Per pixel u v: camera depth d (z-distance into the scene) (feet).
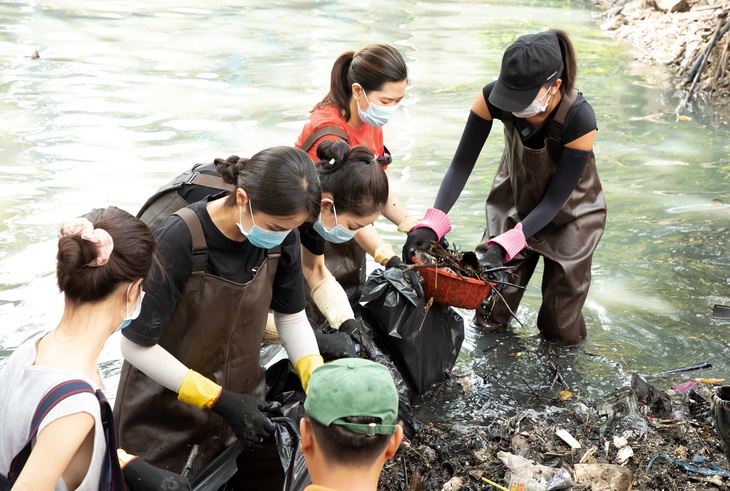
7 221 19.66
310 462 6.88
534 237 15.83
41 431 6.88
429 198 21.81
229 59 34.47
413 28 41.29
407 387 14.01
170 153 24.38
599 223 15.94
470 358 15.76
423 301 13.96
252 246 10.09
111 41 36.37
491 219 16.47
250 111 28.27
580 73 34.88
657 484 12.02
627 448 12.73
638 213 22.11
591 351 16.03
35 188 21.54
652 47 38.29
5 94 28.76
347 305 13.08
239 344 10.51
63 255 7.11
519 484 11.76
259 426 9.96
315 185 9.18
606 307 17.60
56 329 7.47
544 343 16.30
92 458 7.21
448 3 47.44
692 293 18.22
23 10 41.01
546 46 13.15
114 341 16.03
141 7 43.01
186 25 39.88
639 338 16.49
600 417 13.75
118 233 7.42
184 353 10.16
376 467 6.72
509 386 14.83
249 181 9.07
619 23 42.19
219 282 9.88
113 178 22.39
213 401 9.94
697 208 22.43
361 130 13.83
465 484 12.05
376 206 11.25
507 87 13.39
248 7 44.11
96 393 7.14
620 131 28.40
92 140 25.12
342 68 13.30
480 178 24.00
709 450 12.79
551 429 13.41
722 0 39.24
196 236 9.59
